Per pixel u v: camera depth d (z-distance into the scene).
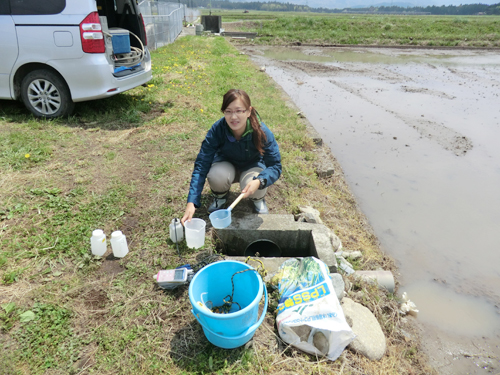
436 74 11.80
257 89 7.91
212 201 3.27
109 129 4.69
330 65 13.04
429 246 3.48
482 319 2.72
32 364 1.84
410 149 5.62
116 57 5.11
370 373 1.99
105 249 2.59
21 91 4.66
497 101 8.48
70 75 4.45
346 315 2.23
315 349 1.97
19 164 3.55
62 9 4.25
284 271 2.28
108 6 5.62
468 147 5.74
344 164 5.04
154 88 6.38
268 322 2.14
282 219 3.03
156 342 1.97
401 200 4.23
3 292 2.21
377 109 7.63
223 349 1.95
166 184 3.47
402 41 19.98
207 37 16.97
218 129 2.71
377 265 3.12
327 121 6.77
